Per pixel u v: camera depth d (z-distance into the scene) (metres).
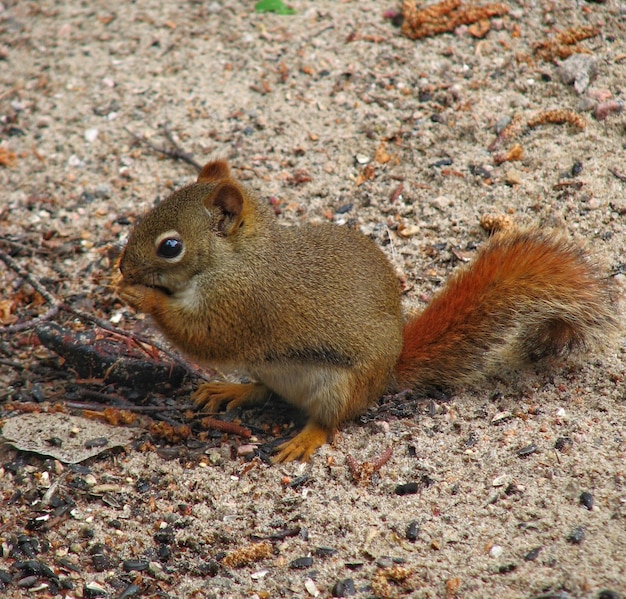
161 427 10.84
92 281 13.42
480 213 13.49
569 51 15.16
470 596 8.24
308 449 10.55
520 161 13.97
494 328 11.46
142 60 16.94
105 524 9.72
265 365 10.93
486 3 16.22
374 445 10.48
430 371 11.52
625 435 9.98
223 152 15.01
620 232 12.77
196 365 12.47
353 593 8.61
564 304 11.30
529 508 9.18
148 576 9.16
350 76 15.80
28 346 12.61
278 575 8.95
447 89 15.18
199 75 16.45
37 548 9.45
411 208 13.73
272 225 10.86
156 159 15.14
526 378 11.21
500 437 10.30
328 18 17.08
